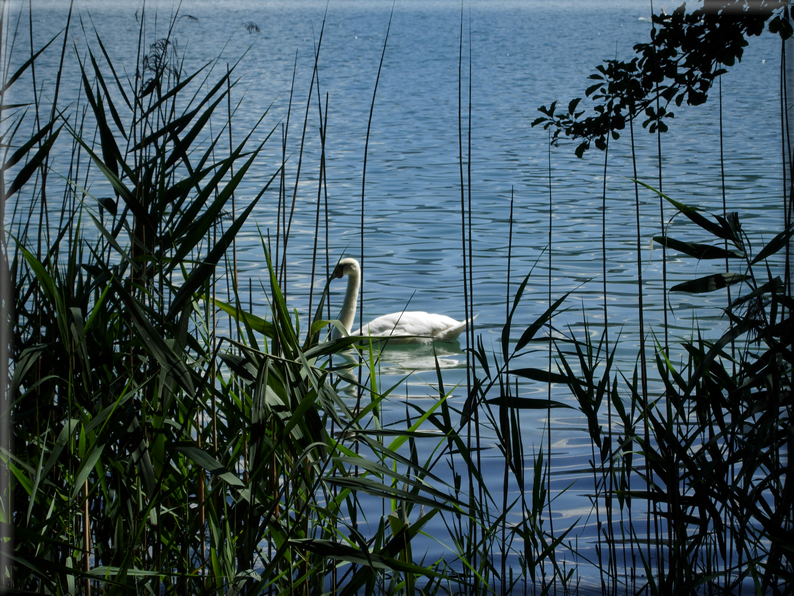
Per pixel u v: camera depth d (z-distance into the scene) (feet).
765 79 178.40
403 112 131.64
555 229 55.31
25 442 12.97
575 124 17.70
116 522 12.09
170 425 12.53
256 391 11.73
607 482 20.94
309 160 85.71
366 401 27.91
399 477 11.84
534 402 14.01
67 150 67.62
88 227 38.65
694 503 13.93
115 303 13.29
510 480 21.38
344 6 634.43
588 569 16.89
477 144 98.17
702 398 14.65
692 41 16.20
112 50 156.76
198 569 12.55
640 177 74.95
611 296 40.19
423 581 16.66
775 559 13.39
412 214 60.54
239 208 61.11
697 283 14.10
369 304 40.37
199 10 515.50
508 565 17.02
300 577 12.62
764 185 69.46
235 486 11.55
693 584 12.77
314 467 12.93
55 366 12.71
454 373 31.60
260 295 39.78
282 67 211.20
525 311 38.52
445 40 331.16
